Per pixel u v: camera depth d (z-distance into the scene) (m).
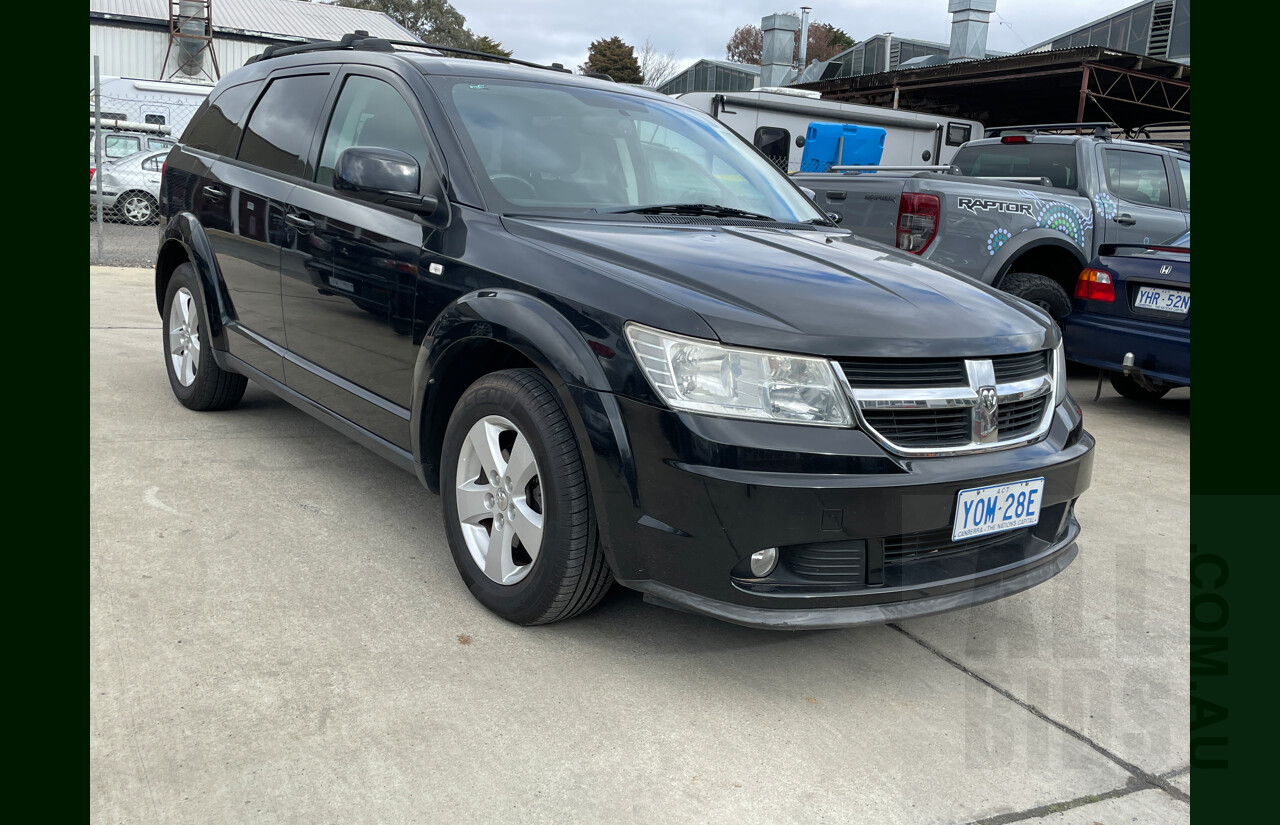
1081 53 15.26
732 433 2.30
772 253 2.94
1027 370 2.74
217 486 3.66
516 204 3.04
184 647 2.49
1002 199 6.51
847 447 2.33
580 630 2.78
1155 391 6.66
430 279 2.98
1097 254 6.68
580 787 2.08
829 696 2.54
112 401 4.73
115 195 15.63
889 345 2.42
